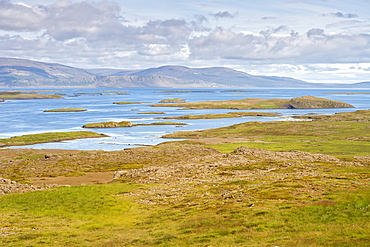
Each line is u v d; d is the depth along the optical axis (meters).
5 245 39.16
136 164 120.19
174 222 45.81
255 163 99.56
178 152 143.62
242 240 33.59
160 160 127.38
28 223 50.06
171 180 84.62
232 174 85.75
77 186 78.38
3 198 66.25
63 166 119.44
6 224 49.44
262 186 62.62
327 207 42.12
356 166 89.56
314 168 86.75
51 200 63.97
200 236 36.69
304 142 169.00
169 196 66.69
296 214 41.03
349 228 33.50
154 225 45.97
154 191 72.38
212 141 178.00
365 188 51.22
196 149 148.38
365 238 29.83
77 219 52.28
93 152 150.62
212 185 73.38
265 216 41.53
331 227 34.78
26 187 79.12
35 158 140.12
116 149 165.88
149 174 94.00
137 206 60.38
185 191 69.56
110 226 47.78
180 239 36.84
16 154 147.75
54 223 49.84
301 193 51.91
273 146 157.50
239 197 55.38
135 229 44.94
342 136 185.88
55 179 96.94
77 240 40.34
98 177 99.69
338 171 77.75
